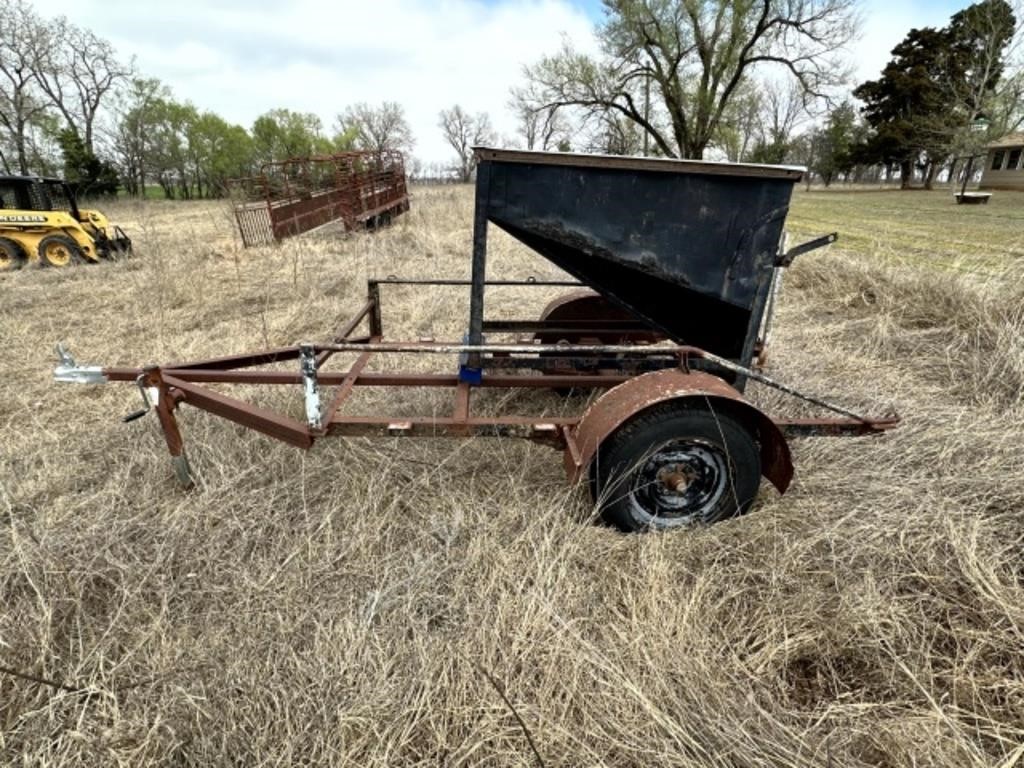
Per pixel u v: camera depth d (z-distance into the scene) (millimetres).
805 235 12555
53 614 2131
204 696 1790
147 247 11555
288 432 2594
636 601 2152
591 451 2330
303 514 2695
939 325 5266
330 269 8625
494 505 2738
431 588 2234
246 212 12164
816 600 2150
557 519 2484
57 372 2680
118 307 6762
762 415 2410
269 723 1733
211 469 3020
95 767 1643
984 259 8219
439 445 3252
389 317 6098
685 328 2979
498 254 10062
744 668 1899
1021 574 2297
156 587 2285
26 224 10031
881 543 2406
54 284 8359
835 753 1616
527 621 2008
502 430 2586
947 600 2154
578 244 2527
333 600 2193
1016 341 4219
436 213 16875
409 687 1819
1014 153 35156
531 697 1808
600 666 1841
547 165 2396
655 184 2451
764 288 2615
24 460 3234
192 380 2906
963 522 2500
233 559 2416
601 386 3123
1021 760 1626
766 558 2361
